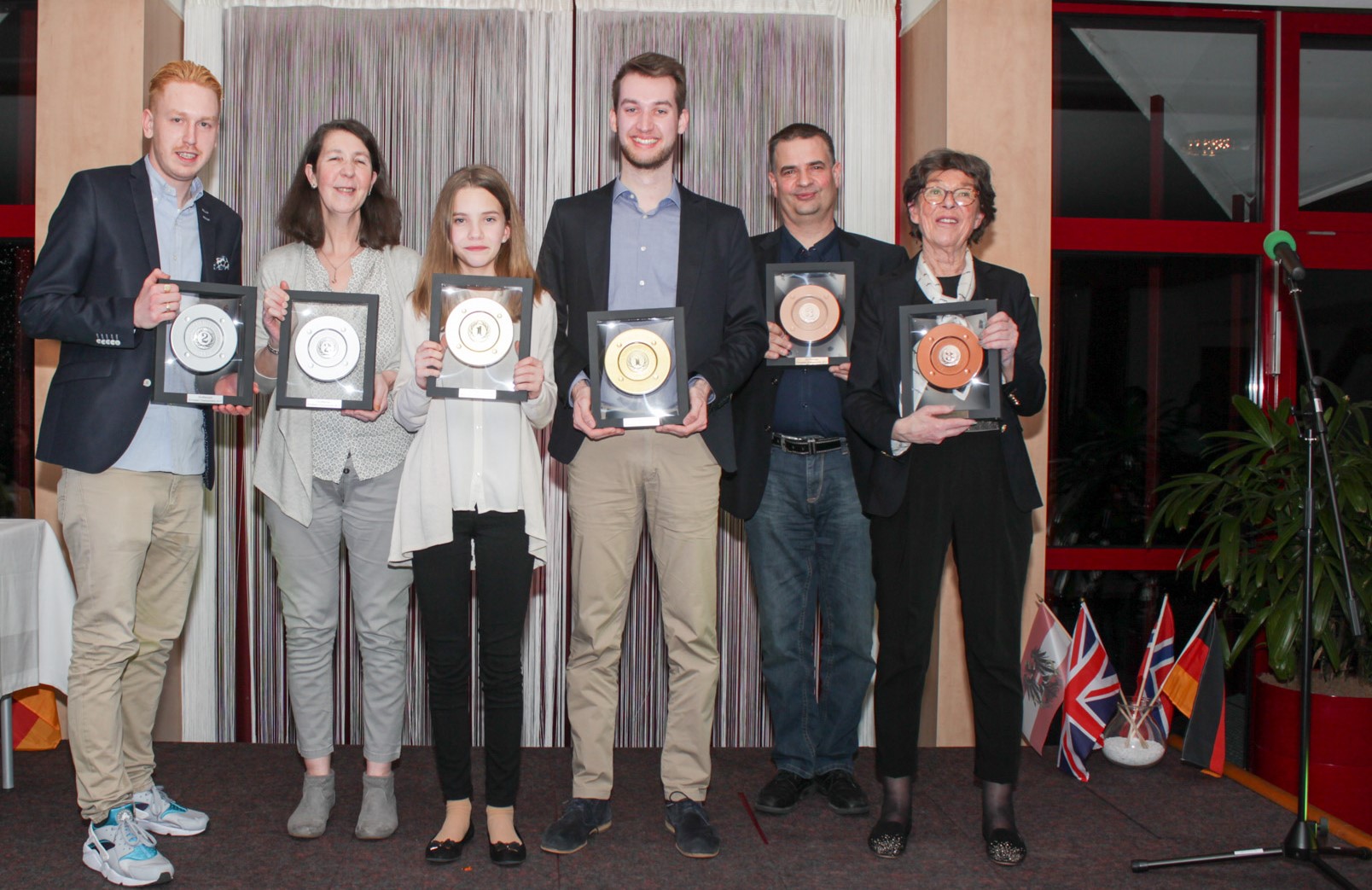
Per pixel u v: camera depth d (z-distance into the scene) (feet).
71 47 9.76
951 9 10.09
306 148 7.37
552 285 7.65
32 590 8.44
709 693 7.60
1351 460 9.52
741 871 7.17
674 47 10.67
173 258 7.34
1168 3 11.18
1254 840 7.88
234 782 8.82
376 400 7.28
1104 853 7.58
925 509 7.20
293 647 7.53
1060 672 9.52
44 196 9.80
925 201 7.30
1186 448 11.50
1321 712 9.66
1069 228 11.22
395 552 7.01
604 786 7.66
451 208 7.03
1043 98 10.19
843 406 7.53
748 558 9.66
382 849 7.43
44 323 6.75
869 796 8.82
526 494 7.02
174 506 7.42
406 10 10.46
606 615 7.50
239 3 10.39
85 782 7.03
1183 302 11.46
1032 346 7.39
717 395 7.23
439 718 7.16
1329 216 11.43
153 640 7.61
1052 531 11.49
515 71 10.53
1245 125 11.51
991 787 7.39
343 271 7.54
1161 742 9.62
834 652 8.55
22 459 10.81
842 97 10.85
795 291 8.09
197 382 6.97
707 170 10.69
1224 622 11.57
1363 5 11.26
